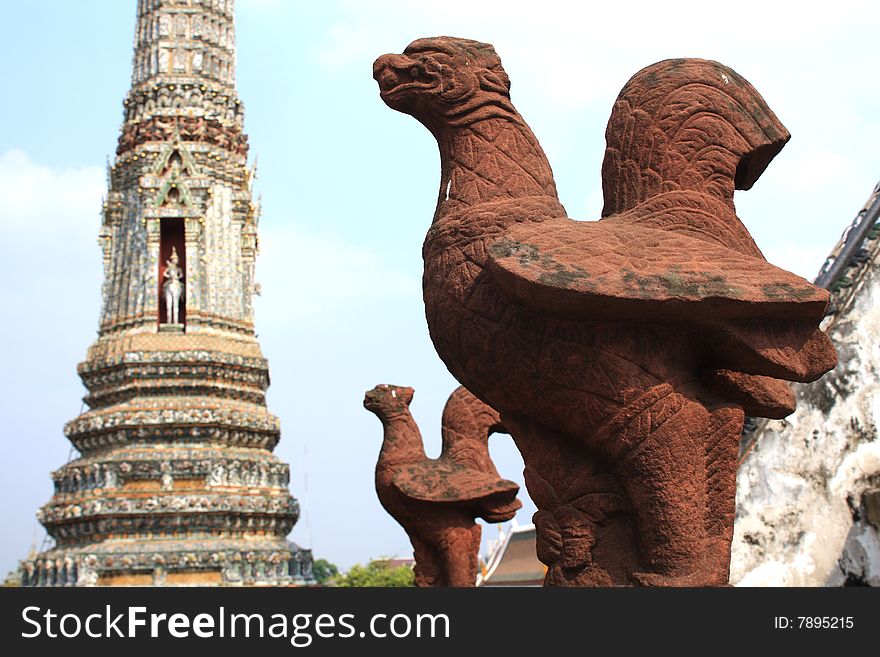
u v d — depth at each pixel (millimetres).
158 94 23500
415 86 6004
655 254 5062
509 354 5355
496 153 5898
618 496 5375
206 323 22141
